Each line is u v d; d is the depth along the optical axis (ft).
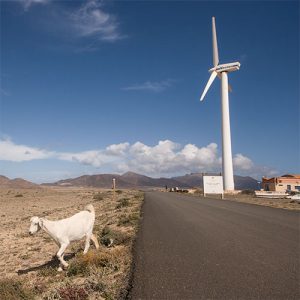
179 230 56.49
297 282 27.63
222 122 278.46
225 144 276.41
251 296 24.71
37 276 36.09
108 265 34.81
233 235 50.62
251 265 33.01
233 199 170.91
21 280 34.73
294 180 277.44
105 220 79.15
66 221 38.86
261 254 37.65
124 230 60.13
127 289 27.25
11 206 153.58
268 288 26.30
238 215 80.84
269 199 173.17
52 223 37.73
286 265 32.83
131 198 182.19
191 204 123.75
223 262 34.40
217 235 50.80
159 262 34.99
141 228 59.41
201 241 46.06
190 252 39.37
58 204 163.94
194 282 28.17
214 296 24.89
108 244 46.83
